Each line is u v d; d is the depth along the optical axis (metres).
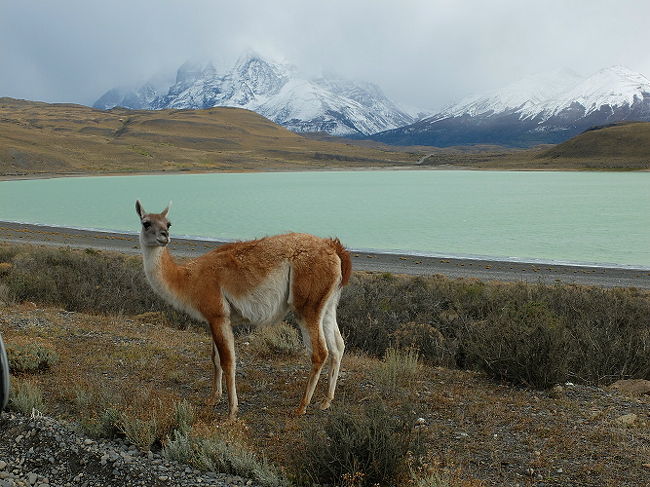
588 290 19.00
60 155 170.25
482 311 14.56
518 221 53.16
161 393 7.23
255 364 9.07
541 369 7.90
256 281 6.81
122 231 42.75
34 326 10.52
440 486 4.86
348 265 7.16
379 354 10.78
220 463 5.35
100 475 5.17
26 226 45.22
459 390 7.78
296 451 5.70
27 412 6.32
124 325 11.54
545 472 5.39
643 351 9.84
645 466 5.45
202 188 108.62
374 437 5.35
